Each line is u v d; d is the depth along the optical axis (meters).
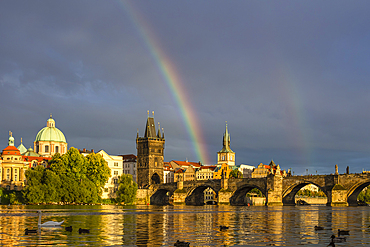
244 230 88.75
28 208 177.00
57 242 69.88
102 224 100.88
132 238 75.31
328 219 119.81
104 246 66.62
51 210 161.88
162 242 70.94
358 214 144.25
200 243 70.44
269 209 187.25
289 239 75.19
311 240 74.06
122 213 148.38
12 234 79.12
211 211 167.75
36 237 75.38
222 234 81.75
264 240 73.88
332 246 67.62
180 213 151.50
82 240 72.19
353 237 77.81
